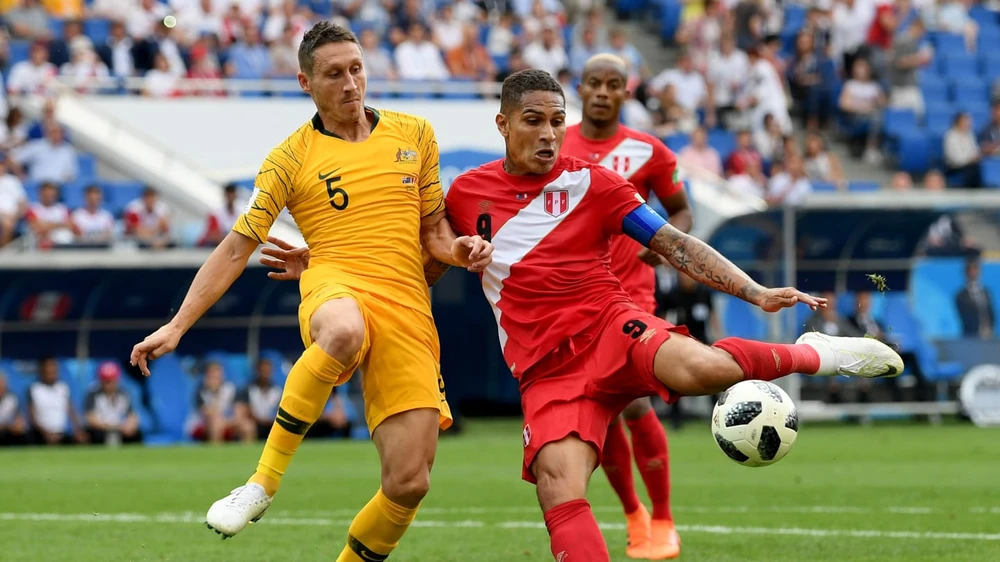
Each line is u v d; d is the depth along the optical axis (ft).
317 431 205.67
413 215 69.62
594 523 63.05
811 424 219.00
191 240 206.80
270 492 64.28
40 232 203.51
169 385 203.31
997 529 98.68
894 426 213.25
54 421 191.72
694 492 126.82
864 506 114.42
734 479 138.31
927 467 148.36
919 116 293.84
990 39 327.26
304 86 69.00
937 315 225.56
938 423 219.82
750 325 215.92
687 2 304.09
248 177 213.66
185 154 232.32
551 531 63.41
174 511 115.55
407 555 88.84
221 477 144.87
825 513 109.81
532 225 68.69
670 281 203.72
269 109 237.66
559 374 67.00
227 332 208.23
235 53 253.44
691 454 166.50
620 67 95.14
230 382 201.87
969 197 197.47
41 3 263.70
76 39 246.68
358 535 68.39
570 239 68.18
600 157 95.91
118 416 195.42
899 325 218.18
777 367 63.10
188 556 89.04
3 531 102.53
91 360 200.85
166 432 200.13
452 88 247.50
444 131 236.02
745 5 288.71
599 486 135.54
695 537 96.48
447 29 272.51
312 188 68.23
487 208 69.62
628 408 88.33
